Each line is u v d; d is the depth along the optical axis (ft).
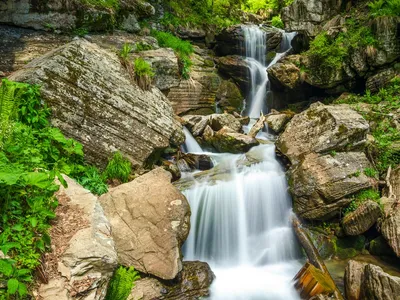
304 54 44.01
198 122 37.11
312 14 45.52
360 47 37.93
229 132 34.73
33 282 11.46
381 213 22.59
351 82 40.29
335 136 26.27
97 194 20.47
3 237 11.49
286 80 43.73
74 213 14.69
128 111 25.58
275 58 53.06
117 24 40.81
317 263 21.35
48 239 12.66
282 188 27.02
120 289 13.62
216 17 61.93
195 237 24.13
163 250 17.97
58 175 14.34
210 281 19.72
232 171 28.96
